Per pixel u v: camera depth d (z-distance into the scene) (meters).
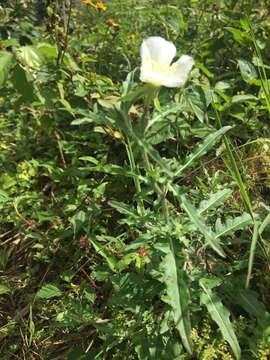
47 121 0.56
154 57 0.29
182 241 0.34
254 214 0.38
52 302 0.43
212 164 0.49
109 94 0.57
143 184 0.50
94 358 0.37
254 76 0.55
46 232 0.48
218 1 0.67
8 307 0.45
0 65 0.49
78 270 0.44
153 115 0.32
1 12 0.84
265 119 0.55
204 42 0.63
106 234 0.46
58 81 0.57
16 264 0.49
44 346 0.41
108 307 0.41
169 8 0.64
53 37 0.66
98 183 0.50
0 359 0.41
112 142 0.56
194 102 0.50
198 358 0.34
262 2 0.71
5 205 0.51
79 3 0.93
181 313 0.29
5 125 0.62
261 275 0.40
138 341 0.35
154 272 0.35
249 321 0.36
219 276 0.38
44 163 0.54
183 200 0.32
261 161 0.49
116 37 0.77
